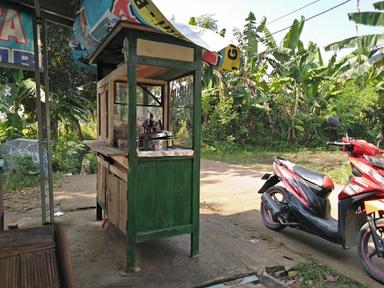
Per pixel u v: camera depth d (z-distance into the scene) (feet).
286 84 41.60
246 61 40.22
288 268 8.67
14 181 19.29
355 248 10.37
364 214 9.09
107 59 11.49
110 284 7.59
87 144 10.69
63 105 28.76
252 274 8.28
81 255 9.12
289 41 37.01
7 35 9.66
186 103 9.45
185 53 8.40
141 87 10.55
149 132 9.46
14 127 26.11
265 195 12.00
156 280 7.80
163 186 8.45
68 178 21.08
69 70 29.71
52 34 26.71
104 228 11.24
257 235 11.23
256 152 39.29
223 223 12.35
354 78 33.45
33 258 4.03
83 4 9.02
